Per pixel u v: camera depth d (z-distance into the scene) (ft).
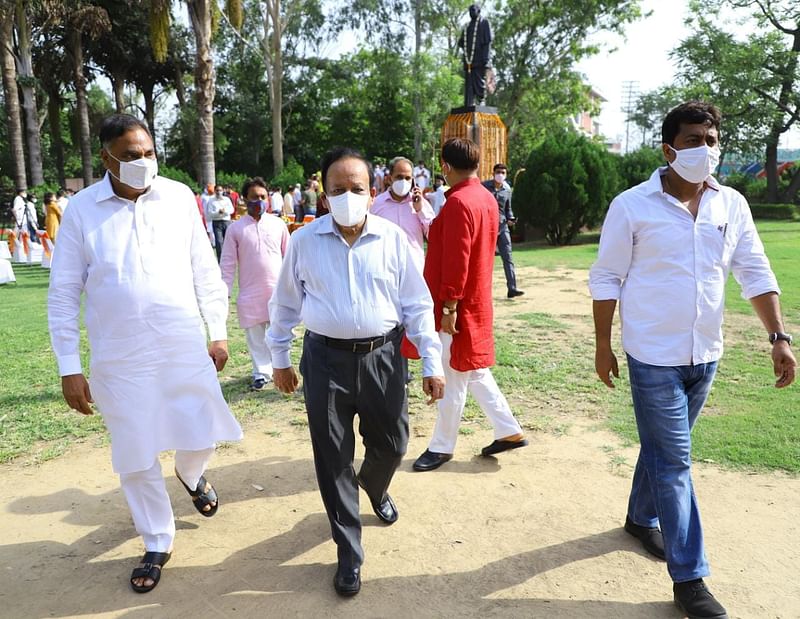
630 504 10.42
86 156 98.17
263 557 10.32
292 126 133.69
